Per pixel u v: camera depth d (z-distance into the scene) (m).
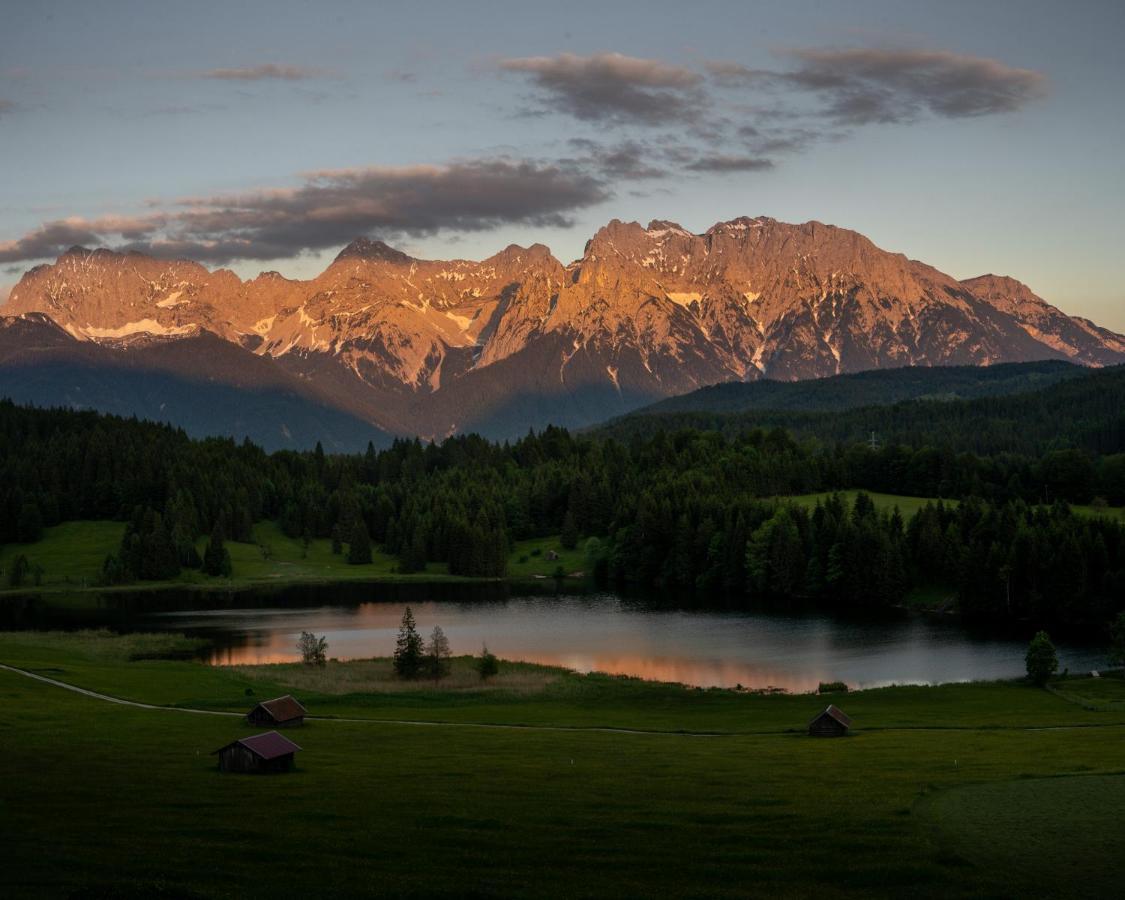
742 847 67.00
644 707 125.12
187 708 120.12
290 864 63.59
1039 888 59.81
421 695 130.75
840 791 79.81
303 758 91.94
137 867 62.28
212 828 69.94
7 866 62.00
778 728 111.56
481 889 60.19
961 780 82.62
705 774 86.25
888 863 63.50
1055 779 82.25
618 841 68.19
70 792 78.31
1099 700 126.75
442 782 83.00
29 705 114.19
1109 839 67.06
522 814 74.00
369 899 58.78
